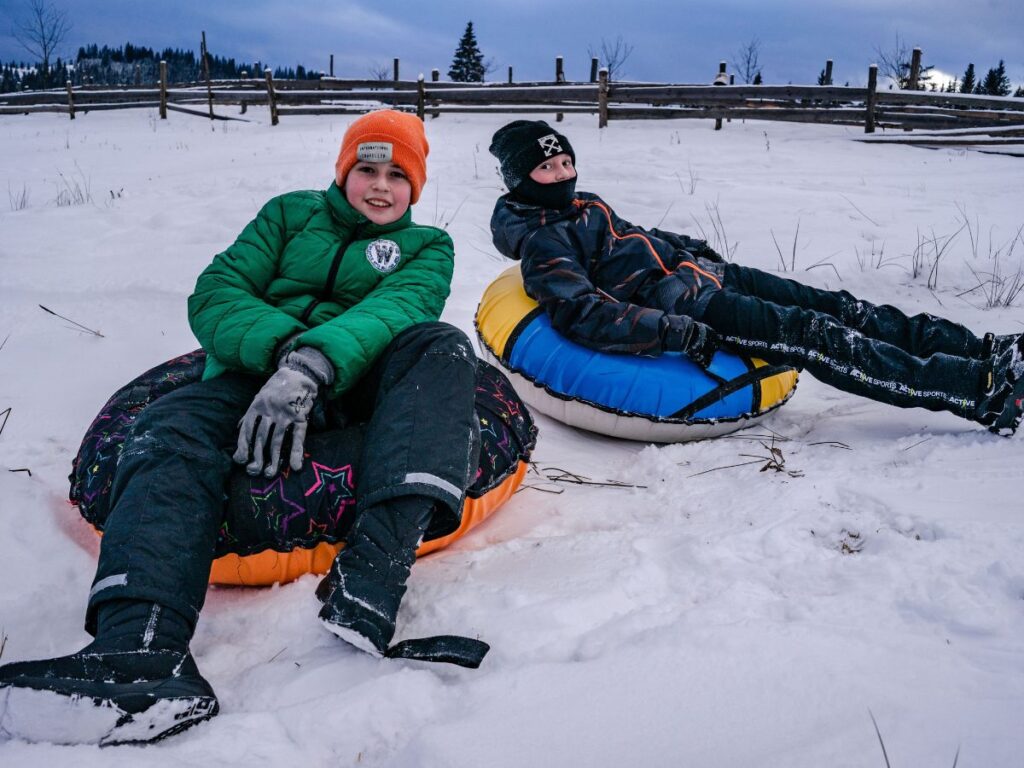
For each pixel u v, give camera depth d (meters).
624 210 8.15
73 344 4.45
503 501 2.82
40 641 2.15
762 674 1.80
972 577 2.20
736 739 1.62
